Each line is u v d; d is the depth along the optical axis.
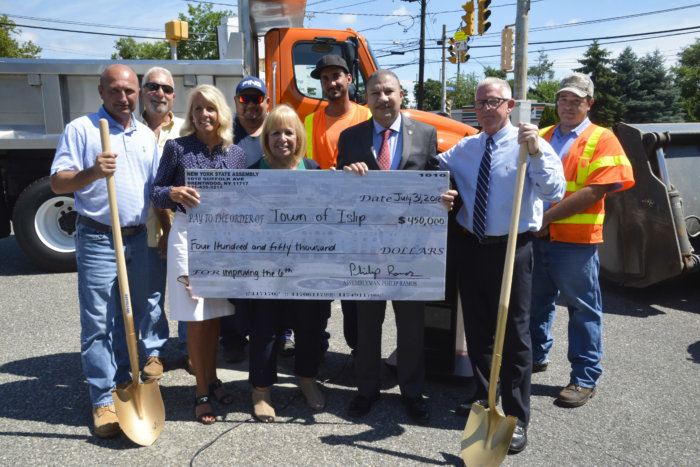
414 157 2.88
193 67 5.54
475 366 2.95
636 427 2.90
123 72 2.72
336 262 2.81
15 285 5.45
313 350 3.05
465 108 15.95
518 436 2.65
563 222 3.16
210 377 3.13
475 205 2.76
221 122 2.84
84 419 2.89
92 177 2.51
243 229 2.78
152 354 3.45
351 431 2.81
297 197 2.76
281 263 2.82
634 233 5.08
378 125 2.90
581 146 3.25
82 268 2.76
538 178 2.50
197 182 2.74
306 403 3.12
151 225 3.45
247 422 2.89
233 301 3.25
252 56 5.88
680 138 5.07
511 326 2.68
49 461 2.49
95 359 2.75
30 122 5.59
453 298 3.31
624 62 44.81
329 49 5.14
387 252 2.80
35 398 3.10
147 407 2.72
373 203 2.76
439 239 2.79
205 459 2.53
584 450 2.66
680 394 3.29
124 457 2.54
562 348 4.05
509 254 2.42
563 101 3.30
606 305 5.14
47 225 5.79
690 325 4.59
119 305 2.94
